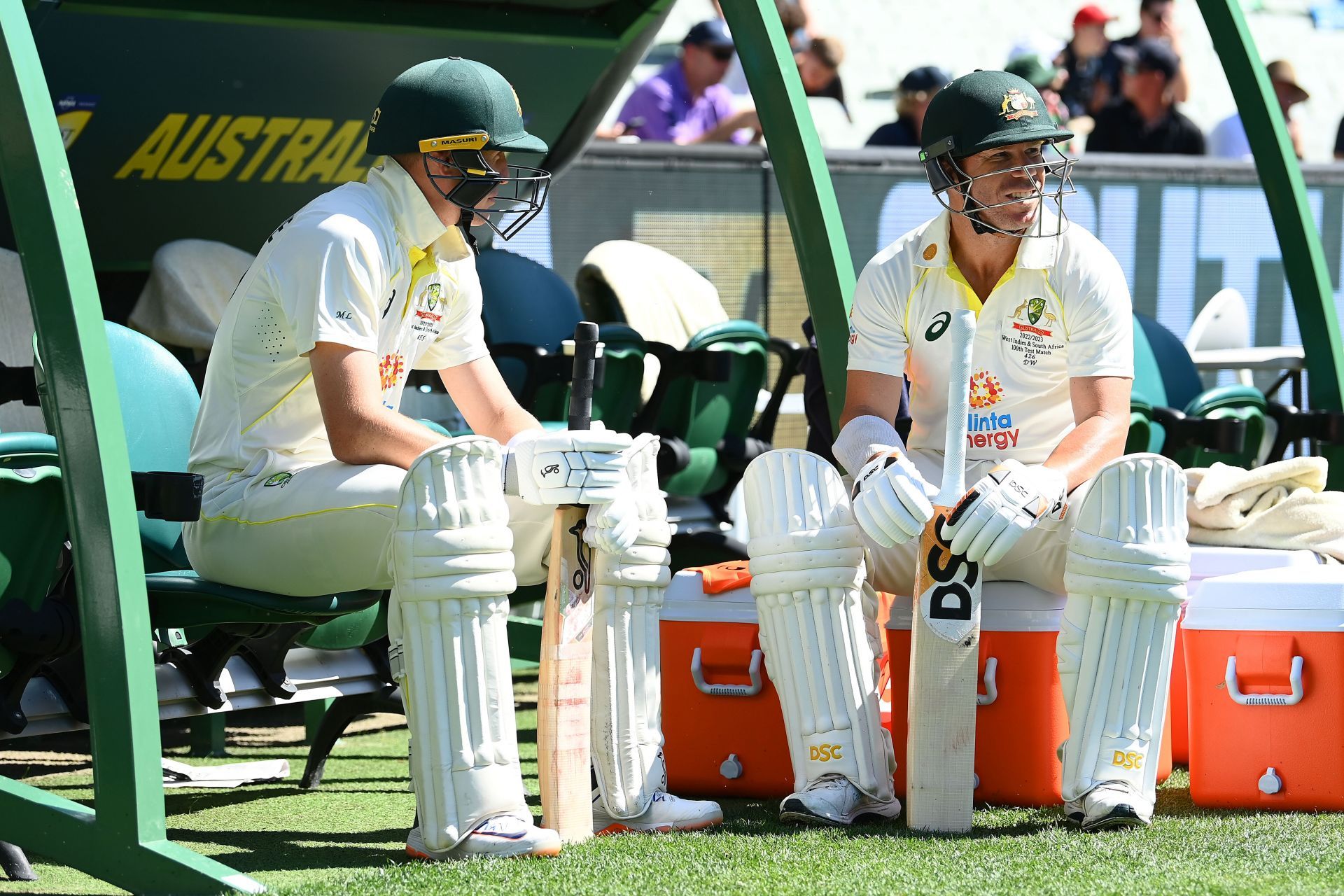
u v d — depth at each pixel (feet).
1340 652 37.06
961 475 34.35
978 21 124.98
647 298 64.13
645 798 35.47
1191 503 44.65
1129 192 78.69
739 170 71.46
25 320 50.98
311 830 37.78
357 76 59.77
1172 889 29.27
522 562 36.68
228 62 56.13
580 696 34.06
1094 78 103.40
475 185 36.35
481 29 61.11
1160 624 34.63
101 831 30.60
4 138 31.07
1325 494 43.62
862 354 40.29
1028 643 38.45
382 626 44.29
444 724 32.09
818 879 30.22
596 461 32.55
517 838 32.19
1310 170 83.15
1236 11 63.72
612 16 64.95
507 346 56.18
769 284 72.13
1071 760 35.35
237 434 37.09
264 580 35.99
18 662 33.86
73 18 51.57
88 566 30.66
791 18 105.60
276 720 58.08
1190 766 38.83
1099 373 38.34
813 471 36.14
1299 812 37.40
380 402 35.63
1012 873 30.63
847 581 36.04
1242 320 75.56
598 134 93.20
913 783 34.99
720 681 40.93
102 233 57.88
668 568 36.19
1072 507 36.22
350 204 36.19
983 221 38.34
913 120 91.25
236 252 58.03
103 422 30.55
